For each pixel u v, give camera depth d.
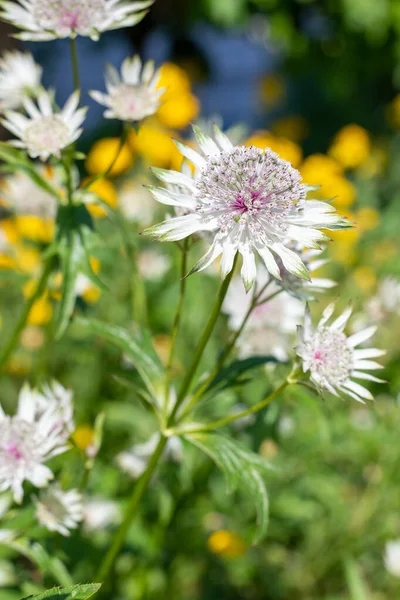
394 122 1.16
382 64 1.20
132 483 0.40
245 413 0.32
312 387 0.31
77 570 0.37
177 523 0.41
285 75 1.34
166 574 0.41
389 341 0.41
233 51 1.56
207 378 0.33
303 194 0.29
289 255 0.29
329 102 1.42
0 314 0.47
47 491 0.33
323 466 0.44
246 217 0.29
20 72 0.36
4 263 0.43
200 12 1.14
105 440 0.44
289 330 0.39
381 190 0.96
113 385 0.45
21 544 0.32
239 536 0.42
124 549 0.38
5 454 0.31
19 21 0.33
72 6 0.33
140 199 0.51
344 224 0.29
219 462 0.32
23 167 0.34
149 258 0.48
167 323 0.46
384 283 0.41
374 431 0.43
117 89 0.34
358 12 1.11
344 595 0.44
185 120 0.67
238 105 1.58
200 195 0.29
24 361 0.46
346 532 0.44
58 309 0.34
